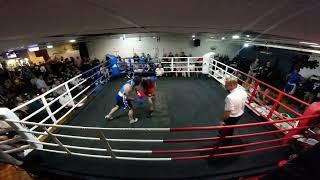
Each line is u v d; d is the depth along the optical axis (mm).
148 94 4297
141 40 12422
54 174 2920
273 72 8625
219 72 6715
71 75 8352
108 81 7320
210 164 2920
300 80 7180
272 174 1696
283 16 845
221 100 5199
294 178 1517
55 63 9891
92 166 2980
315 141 2824
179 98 5402
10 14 760
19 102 5457
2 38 1325
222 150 3207
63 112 5082
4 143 2992
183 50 12828
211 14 928
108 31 1760
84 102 5406
